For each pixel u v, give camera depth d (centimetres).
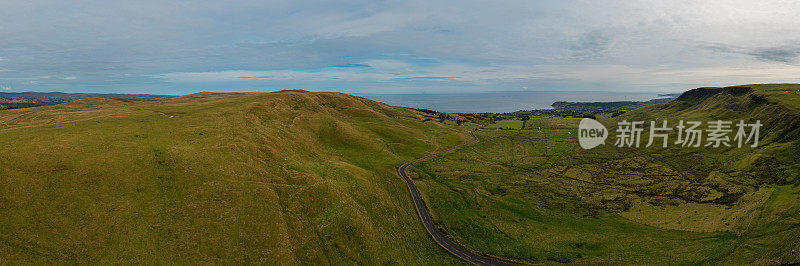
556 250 6650
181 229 4762
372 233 6119
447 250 6656
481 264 6216
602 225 7712
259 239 4941
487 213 8438
